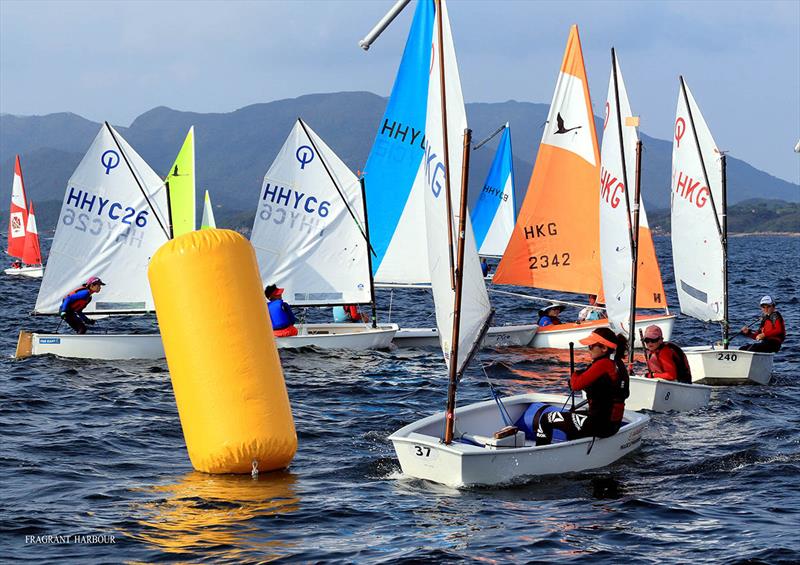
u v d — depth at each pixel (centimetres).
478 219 4041
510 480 1234
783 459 1360
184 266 1220
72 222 2388
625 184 2014
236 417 1223
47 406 1712
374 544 1005
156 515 1088
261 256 2538
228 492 1178
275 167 2512
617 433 1326
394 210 2631
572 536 1037
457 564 953
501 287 5644
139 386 1923
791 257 11625
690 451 1406
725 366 1972
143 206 2428
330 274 2564
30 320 3350
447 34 1294
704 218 2139
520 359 2331
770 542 1012
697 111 2169
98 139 2389
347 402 1792
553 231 2517
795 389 1930
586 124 2473
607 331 1314
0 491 1176
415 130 2608
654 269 2361
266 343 1249
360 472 1282
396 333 2502
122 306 2430
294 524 1064
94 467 1296
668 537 1034
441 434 1339
